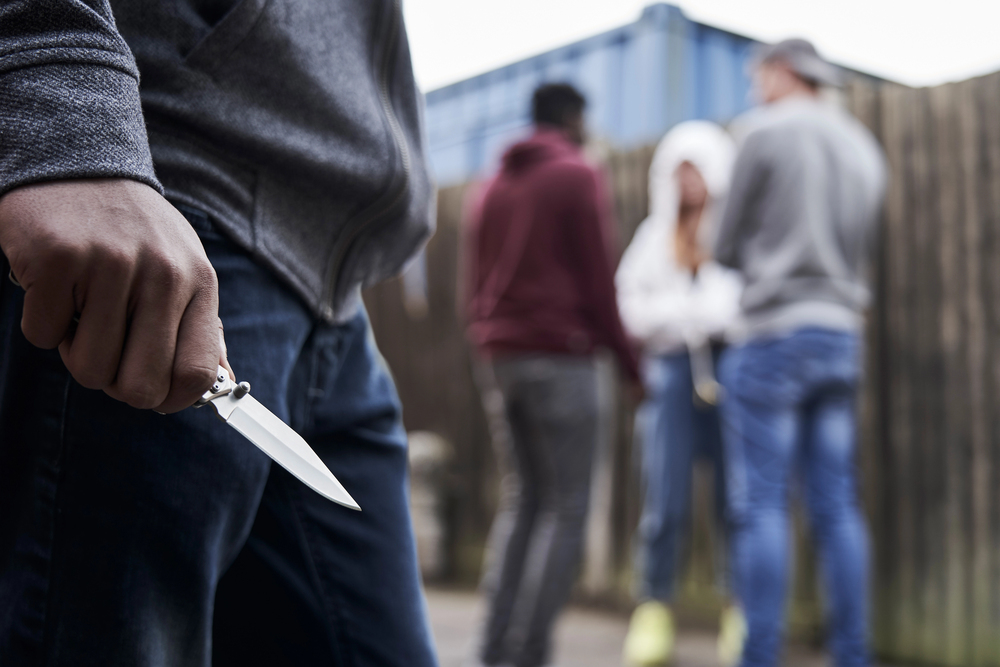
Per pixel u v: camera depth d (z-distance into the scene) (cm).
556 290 300
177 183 82
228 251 84
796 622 373
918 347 343
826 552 291
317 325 95
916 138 345
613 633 397
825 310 287
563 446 299
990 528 325
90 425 76
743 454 292
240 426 67
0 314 79
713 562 406
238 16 83
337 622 103
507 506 317
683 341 368
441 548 509
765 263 290
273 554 101
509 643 305
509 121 574
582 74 551
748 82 526
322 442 103
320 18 92
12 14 66
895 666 338
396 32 103
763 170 291
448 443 520
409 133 106
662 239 376
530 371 300
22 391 78
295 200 90
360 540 104
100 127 66
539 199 301
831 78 305
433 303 530
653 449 369
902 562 343
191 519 79
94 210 63
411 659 105
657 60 510
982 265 329
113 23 72
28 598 76
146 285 63
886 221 351
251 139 84
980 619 325
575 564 299
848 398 295
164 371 64
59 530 76
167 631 79
